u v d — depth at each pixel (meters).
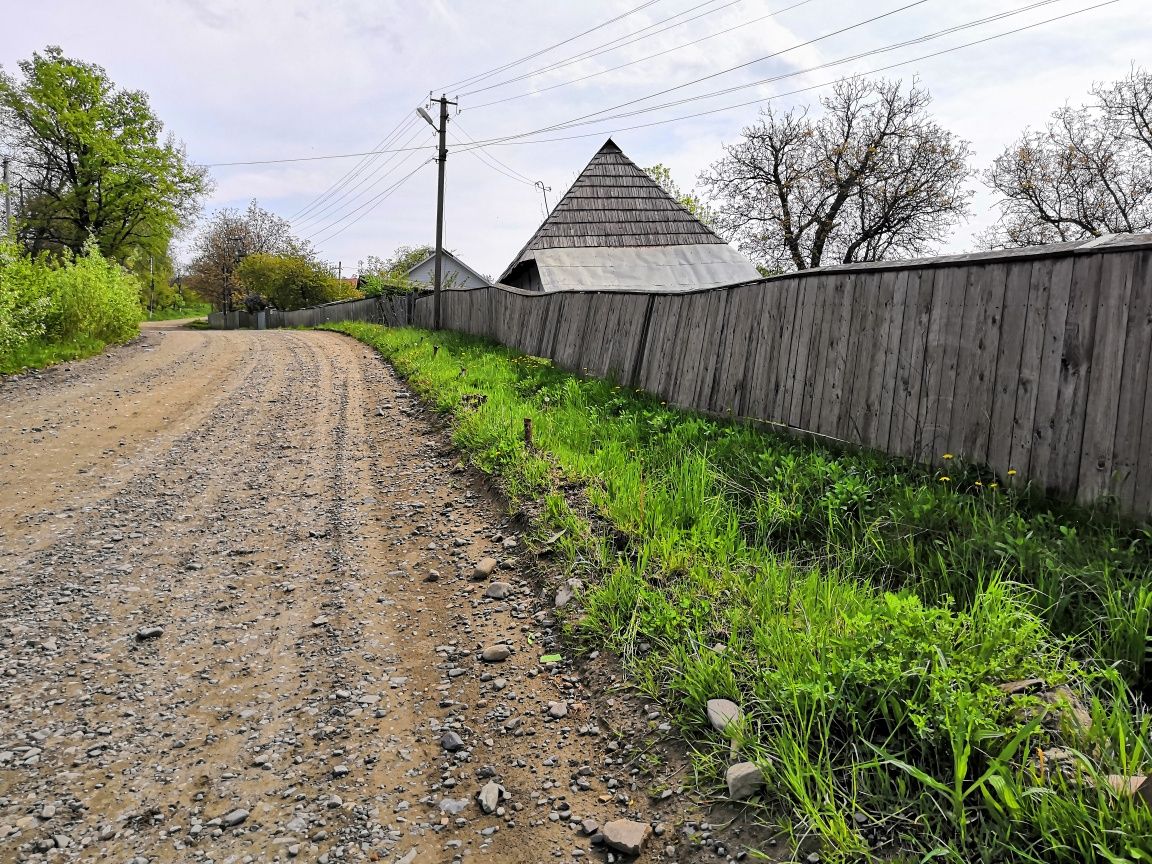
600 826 2.44
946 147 26.27
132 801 2.73
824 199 28.09
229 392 11.71
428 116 19.50
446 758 2.93
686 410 7.56
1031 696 2.21
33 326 14.16
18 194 34.75
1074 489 3.80
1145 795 1.80
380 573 4.86
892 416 5.12
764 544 4.22
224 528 5.77
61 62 34.28
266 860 2.42
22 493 6.49
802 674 2.62
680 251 16.92
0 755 3.00
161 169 36.75
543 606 4.09
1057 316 3.98
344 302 34.94
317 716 3.28
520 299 13.77
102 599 4.50
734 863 2.13
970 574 3.38
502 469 6.21
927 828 1.98
